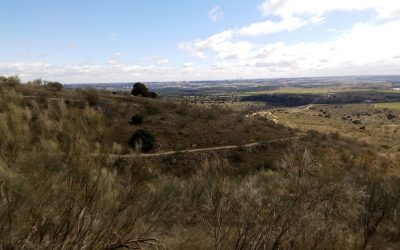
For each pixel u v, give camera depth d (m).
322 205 5.29
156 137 35.06
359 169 13.38
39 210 3.19
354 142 46.78
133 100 46.16
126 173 4.04
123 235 3.79
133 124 36.88
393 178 13.27
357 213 6.23
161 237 5.37
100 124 4.09
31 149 3.83
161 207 5.12
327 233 5.38
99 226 3.58
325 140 41.59
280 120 107.12
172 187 8.97
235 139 39.03
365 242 5.97
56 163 3.60
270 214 4.91
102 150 3.92
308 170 5.49
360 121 120.00
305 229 5.04
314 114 142.88
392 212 7.77
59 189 3.47
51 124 4.01
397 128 82.00
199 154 33.09
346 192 5.79
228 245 4.87
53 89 40.78
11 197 3.09
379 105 184.00
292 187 5.57
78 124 3.94
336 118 131.62
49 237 3.20
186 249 5.23
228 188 5.31
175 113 43.97
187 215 7.35
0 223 2.92
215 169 5.64
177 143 35.38
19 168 3.47
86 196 3.52
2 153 3.66
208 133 39.50
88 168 3.71
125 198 3.95
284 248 4.67
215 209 5.09
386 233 7.11
